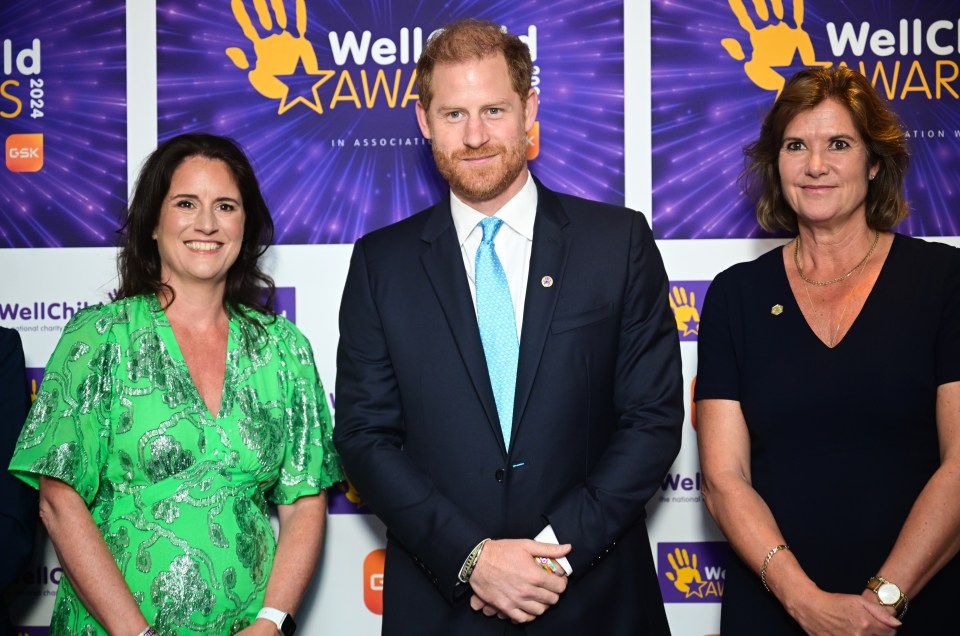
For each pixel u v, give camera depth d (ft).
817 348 5.40
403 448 5.62
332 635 7.12
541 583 4.84
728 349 5.74
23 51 7.25
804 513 5.29
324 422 6.11
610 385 5.44
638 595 5.31
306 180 7.20
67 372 5.33
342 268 7.20
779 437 5.41
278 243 7.20
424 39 7.16
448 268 5.54
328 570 7.13
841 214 5.51
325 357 7.20
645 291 5.50
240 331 5.85
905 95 7.13
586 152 7.16
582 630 5.13
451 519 5.05
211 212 5.67
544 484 5.17
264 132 7.19
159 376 5.43
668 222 7.16
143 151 7.22
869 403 5.22
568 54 7.14
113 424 5.33
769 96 7.13
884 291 5.42
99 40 7.22
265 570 5.60
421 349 5.43
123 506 5.30
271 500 6.18
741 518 5.30
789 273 5.76
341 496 7.12
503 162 5.40
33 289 7.25
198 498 5.33
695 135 7.14
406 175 7.18
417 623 5.29
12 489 5.82
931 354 5.23
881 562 5.12
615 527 5.00
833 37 7.13
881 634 4.82
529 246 5.64
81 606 5.29
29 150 7.25
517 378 5.24
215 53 7.19
